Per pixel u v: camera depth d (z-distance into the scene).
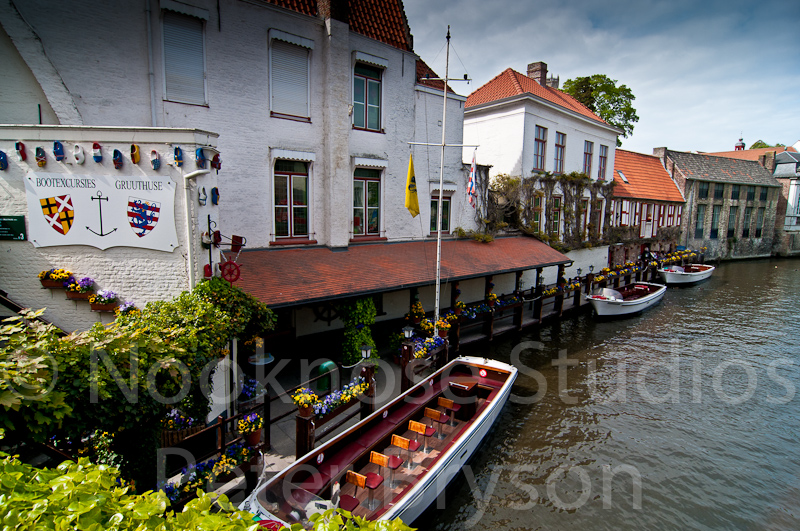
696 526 7.53
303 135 11.92
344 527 2.35
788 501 8.20
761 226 43.59
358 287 10.96
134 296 7.59
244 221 11.03
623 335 17.48
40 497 2.38
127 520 2.35
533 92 20.88
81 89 8.64
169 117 9.66
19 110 8.48
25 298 7.37
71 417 4.33
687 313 21.08
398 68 13.99
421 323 12.77
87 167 7.28
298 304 9.63
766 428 10.62
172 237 7.51
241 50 10.59
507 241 18.88
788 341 16.89
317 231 12.55
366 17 13.38
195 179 7.53
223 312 7.29
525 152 20.27
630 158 33.81
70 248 7.41
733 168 40.94
